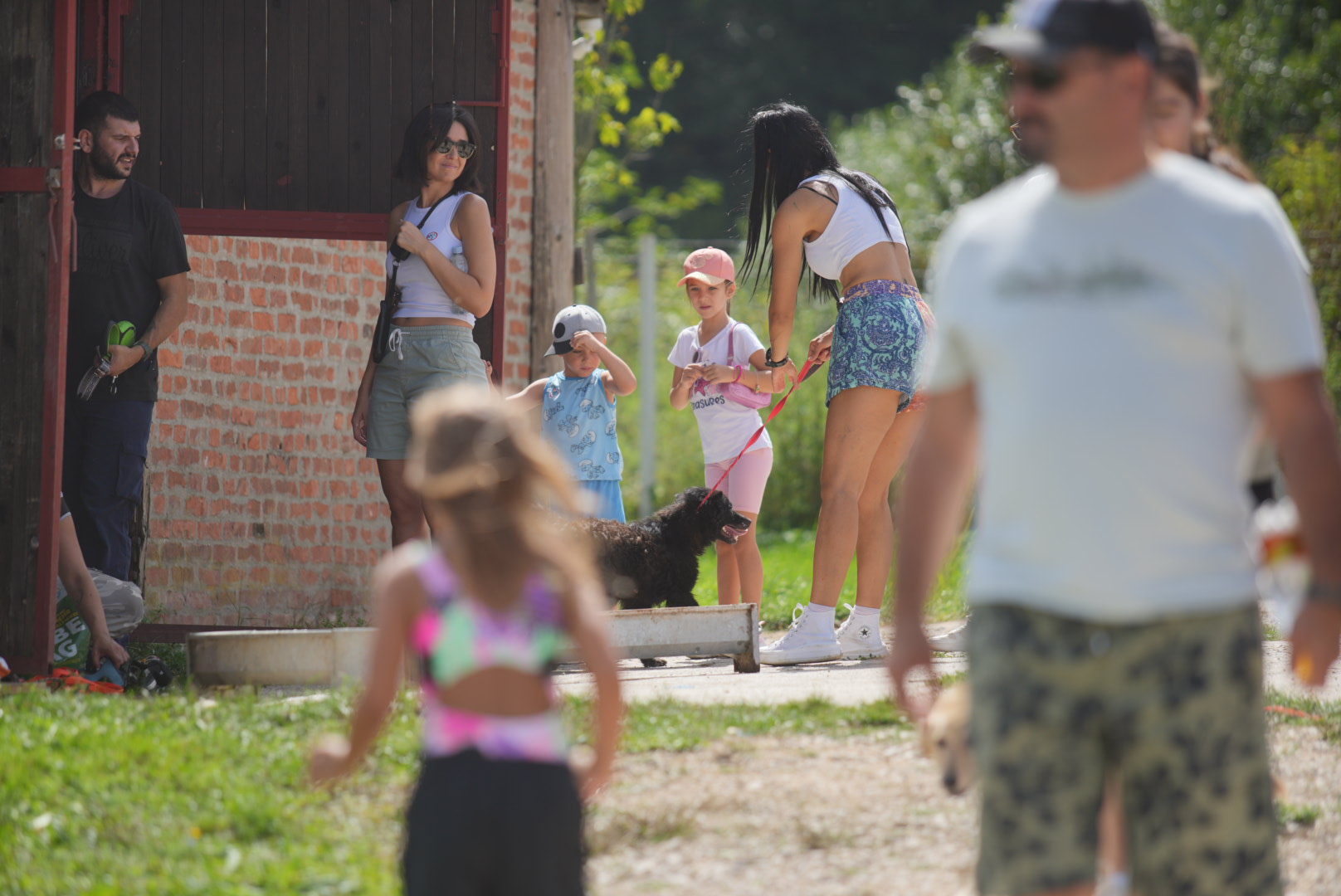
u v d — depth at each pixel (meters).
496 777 10.98
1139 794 10.43
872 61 157.38
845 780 18.34
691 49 157.38
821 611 27.33
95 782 17.42
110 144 28.05
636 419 88.31
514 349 45.91
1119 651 10.13
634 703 21.75
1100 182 10.37
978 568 10.68
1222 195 10.13
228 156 33.84
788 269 27.23
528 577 11.39
